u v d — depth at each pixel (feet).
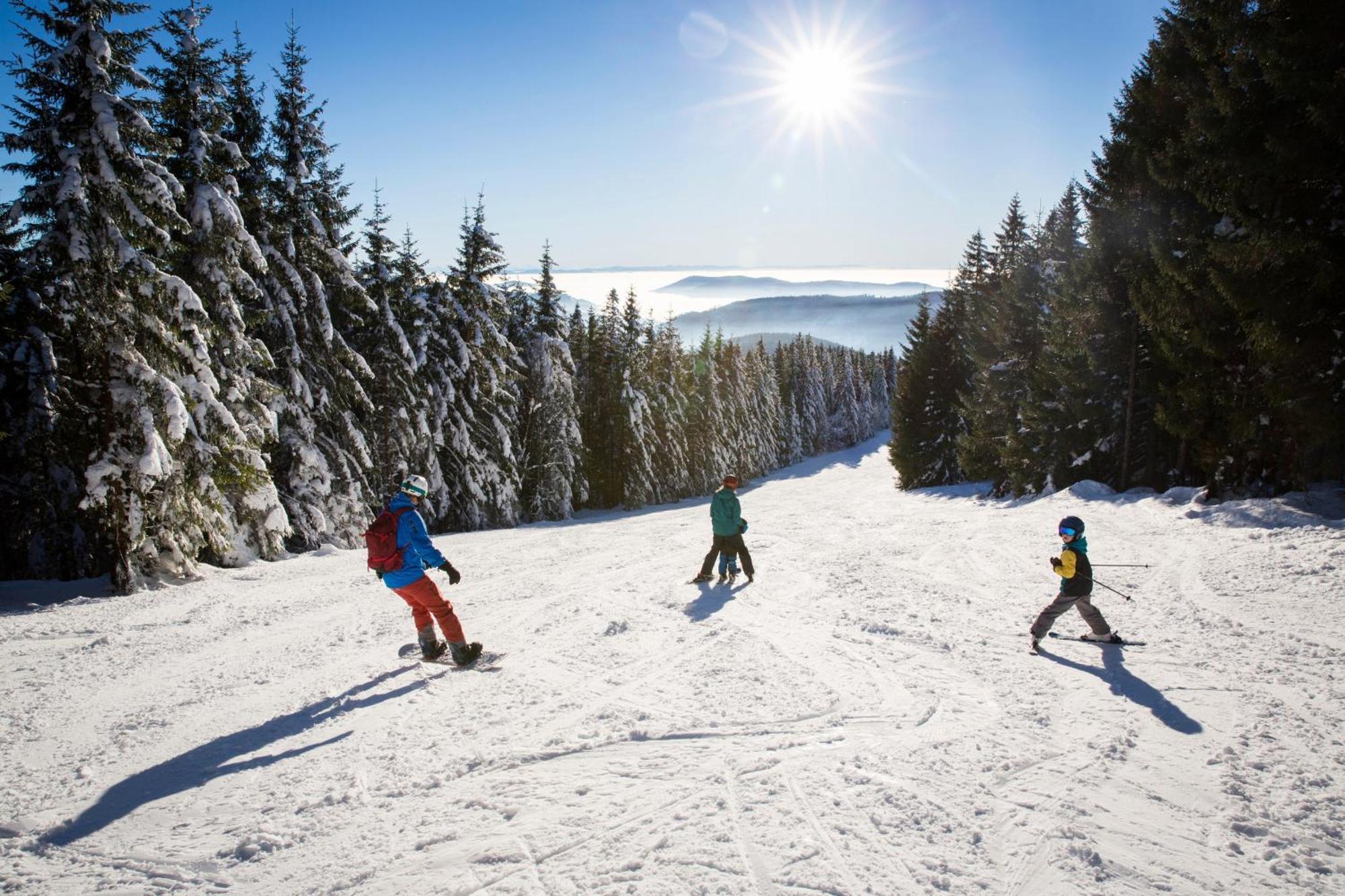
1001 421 87.04
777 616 24.82
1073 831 10.48
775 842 10.35
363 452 63.26
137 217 37.50
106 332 38.01
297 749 14.79
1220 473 42.57
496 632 24.25
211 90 47.19
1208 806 11.18
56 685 20.11
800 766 12.90
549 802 11.91
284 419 56.90
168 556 41.73
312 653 22.66
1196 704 15.23
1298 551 27.76
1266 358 37.40
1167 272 45.03
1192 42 44.19
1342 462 43.09
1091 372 61.41
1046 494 66.64
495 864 10.09
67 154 35.96
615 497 128.26
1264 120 36.24
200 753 14.88
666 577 33.78
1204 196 41.04
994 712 15.30
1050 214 86.58
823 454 313.94
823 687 17.24
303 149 59.26
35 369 50.06
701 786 12.24
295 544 57.52
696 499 145.79
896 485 131.64
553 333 106.42
